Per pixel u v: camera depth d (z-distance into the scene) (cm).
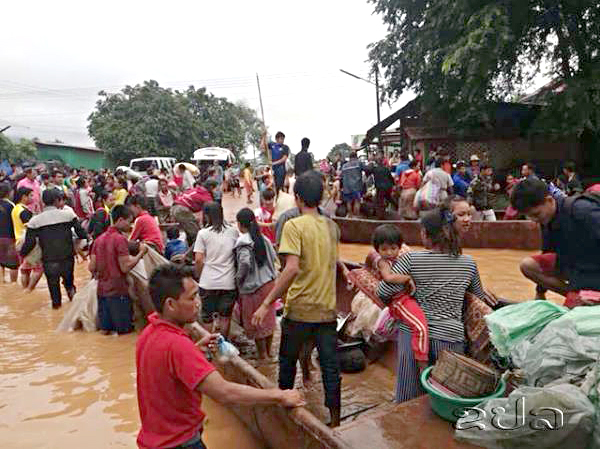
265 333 568
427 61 1778
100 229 989
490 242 1131
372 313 554
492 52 1520
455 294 366
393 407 344
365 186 1666
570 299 376
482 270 927
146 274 712
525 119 1958
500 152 2031
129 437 420
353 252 1191
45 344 651
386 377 525
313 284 398
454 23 1691
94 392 506
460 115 1869
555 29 1731
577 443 264
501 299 481
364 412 451
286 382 419
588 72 1673
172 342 254
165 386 255
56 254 802
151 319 268
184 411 260
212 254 593
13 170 2067
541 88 1866
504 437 279
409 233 1204
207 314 600
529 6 1627
